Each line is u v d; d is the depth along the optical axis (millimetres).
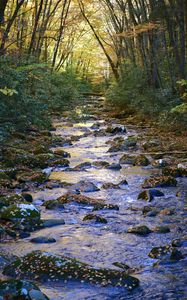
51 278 4855
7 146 12766
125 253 5691
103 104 31188
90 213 7492
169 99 20312
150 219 7148
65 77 35875
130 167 11516
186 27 17234
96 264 5320
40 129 17641
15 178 9844
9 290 4336
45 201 8016
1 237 6207
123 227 6758
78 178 10203
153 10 20859
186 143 14344
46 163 11289
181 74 19172
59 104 25984
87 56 54969
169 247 5641
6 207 7059
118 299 4465
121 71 30266
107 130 18438
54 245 5961
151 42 23375
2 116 14359
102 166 11477
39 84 21234
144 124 20391
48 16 26484
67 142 15422
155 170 11070
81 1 33781
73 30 41656
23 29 25156
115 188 9250
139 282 4816
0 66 13984
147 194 8383
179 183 9602
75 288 4688
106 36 41031
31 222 6750
